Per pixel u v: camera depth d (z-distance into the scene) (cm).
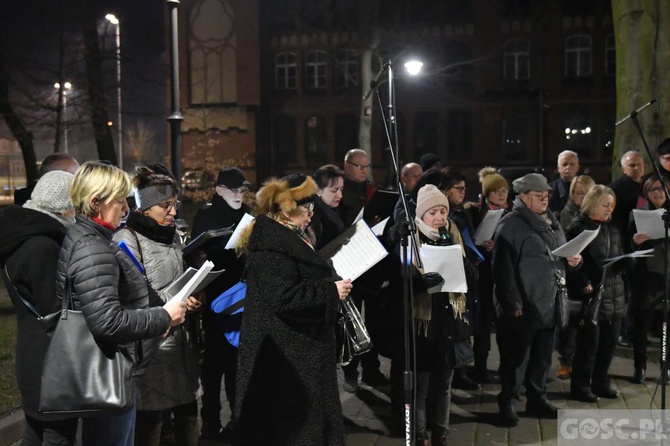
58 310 279
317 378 329
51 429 286
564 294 491
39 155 5881
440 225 437
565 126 3350
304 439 323
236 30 3506
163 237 372
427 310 418
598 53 3284
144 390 356
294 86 3575
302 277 329
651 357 666
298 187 339
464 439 465
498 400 493
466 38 3372
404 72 2986
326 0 3484
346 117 3531
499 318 488
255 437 326
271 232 331
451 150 3450
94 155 5475
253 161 3538
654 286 573
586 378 536
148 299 311
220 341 452
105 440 299
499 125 3381
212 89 3556
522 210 488
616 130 938
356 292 566
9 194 4844
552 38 3309
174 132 798
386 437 468
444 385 429
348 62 3503
